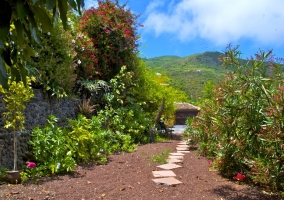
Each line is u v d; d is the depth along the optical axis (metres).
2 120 5.40
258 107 4.46
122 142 9.23
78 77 9.45
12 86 4.81
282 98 4.09
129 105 11.39
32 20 1.26
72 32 9.71
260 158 4.65
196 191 4.84
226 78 4.77
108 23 11.16
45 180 5.11
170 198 4.45
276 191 4.77
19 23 1.35
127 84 11.05
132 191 4.73
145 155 8.05
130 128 10.34
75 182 5.08
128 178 5.54
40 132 5.82
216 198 4.48
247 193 4.73
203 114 7.09
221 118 4.88
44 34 7.32
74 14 10.85
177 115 24.58
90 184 5.01
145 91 13.26
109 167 6.39
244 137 4.74
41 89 7.04
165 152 8.52
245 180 5.39
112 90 10.61
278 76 4.59
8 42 1.51
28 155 5.93
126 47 11.47
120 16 11.60
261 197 4.52
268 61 4.56
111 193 4.57
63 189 4.63
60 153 5.75
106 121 9.73
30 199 4.08
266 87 4.64
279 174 4.43
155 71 15.41
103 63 10.97
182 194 4.67
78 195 4.39
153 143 11.06
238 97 4.61
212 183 5.36
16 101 4.93
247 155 5.10
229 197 4.52
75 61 9.22
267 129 4.21
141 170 6.25
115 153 8.23
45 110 7.07
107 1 11.66
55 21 1.48
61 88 7.60
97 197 4.36
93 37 11.10
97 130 7.61
